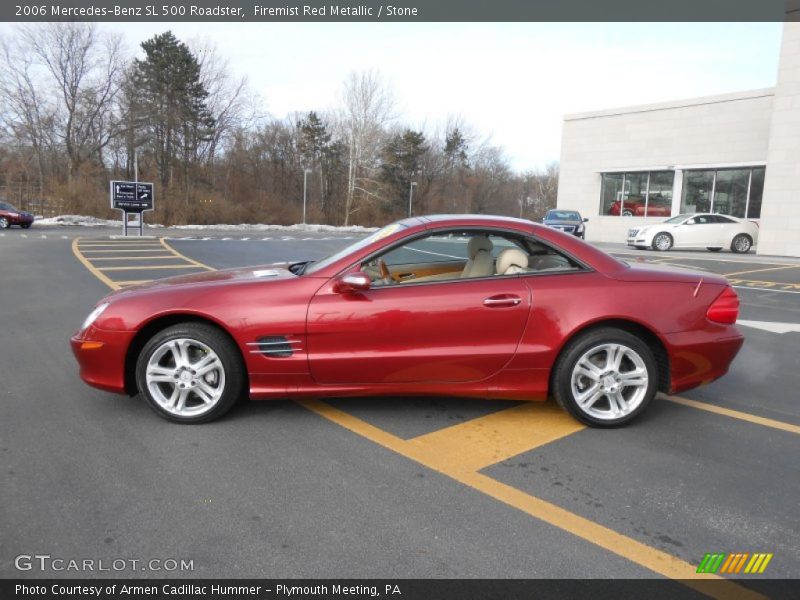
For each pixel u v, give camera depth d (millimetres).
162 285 3887
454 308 3598
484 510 2748
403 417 3918
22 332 6188
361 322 3566
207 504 2740
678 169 26734
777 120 18562
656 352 3850
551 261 3834
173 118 46875
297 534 2514
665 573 2307
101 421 3729
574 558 2393
